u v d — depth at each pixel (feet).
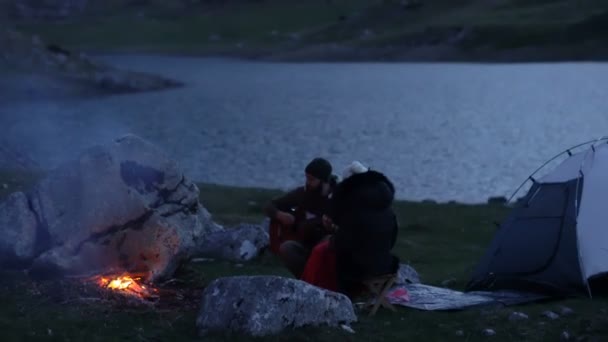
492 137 192.13
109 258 34.17
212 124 225.76
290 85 367.04
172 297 32.94
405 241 57.62
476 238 60.39
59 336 27.66
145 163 35.58
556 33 462.60
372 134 199.82
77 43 655.76
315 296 28.89
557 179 40.88
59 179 34.96
